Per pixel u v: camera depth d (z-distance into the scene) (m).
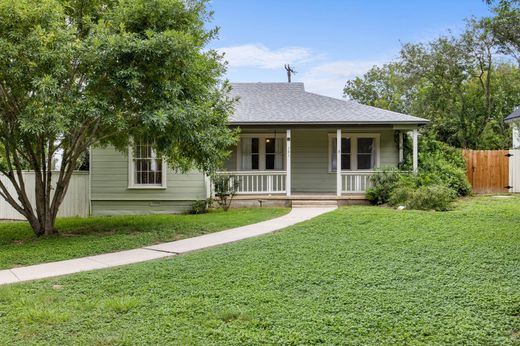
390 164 15.96
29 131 7.81
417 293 4.68
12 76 7.66
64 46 7.63
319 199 14.28
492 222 9.05
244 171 15.27
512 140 22.31
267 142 16.20
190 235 9.10
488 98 24.00
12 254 7.35
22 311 4.30
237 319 4.02
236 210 13.59
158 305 4.46
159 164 14.34
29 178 14.41
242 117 14.51
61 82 7.91
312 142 16.27
